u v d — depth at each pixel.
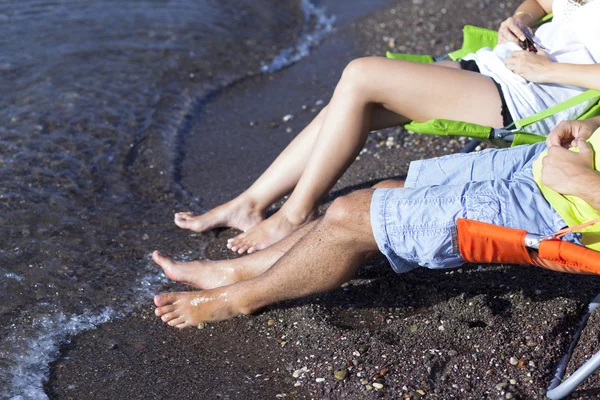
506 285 3.36
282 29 7.13
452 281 3.43
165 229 4.09
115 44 6.26
